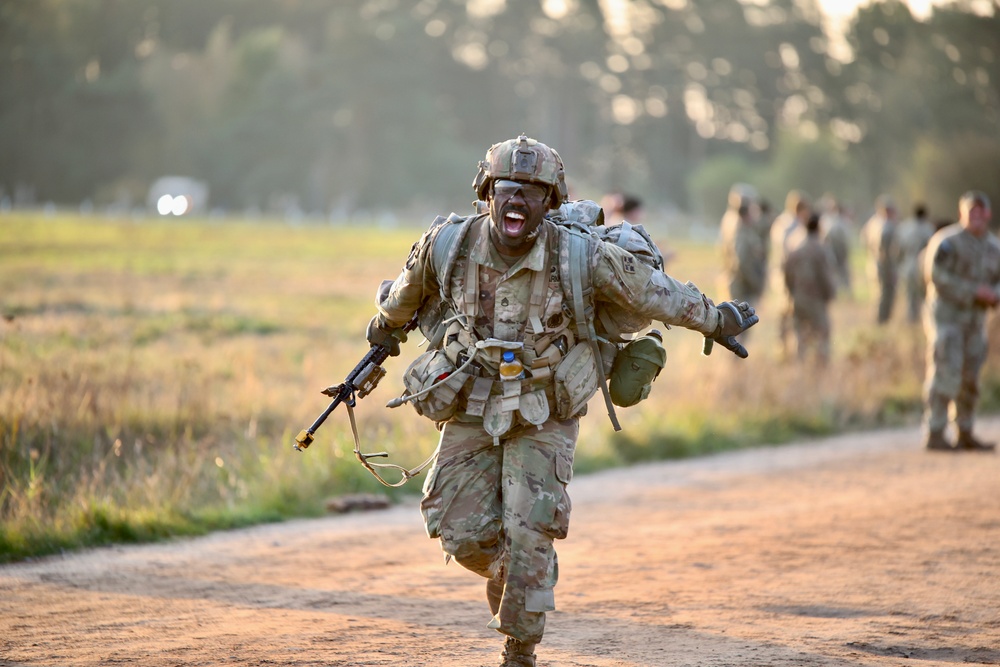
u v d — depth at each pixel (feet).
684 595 80.38
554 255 58.54
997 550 92.94
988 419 175.22
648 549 95.25
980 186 607.37
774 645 68.49
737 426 158.10
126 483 106.52
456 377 58.95
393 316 62.75
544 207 58.29
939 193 620.08
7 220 609.42
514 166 56.95
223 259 433.48
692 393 163.12
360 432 129.59
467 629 71.97
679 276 403.54
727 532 101.71
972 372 145.18
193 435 125.08
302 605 77.92
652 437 148.05
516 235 57.06
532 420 57.52
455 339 59.93
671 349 200.03
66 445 113.60
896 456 143.74
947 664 65.41
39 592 81.20
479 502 58.85
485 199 60.29
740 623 73.36
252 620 73.92
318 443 124.88
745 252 202.49
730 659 65.62
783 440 157.79
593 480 131.03
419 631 71.41
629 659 65.51
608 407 61.52
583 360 59.31
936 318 143.84
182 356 165.17
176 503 105.81
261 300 278.46
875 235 270.67
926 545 95.09
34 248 426.10
